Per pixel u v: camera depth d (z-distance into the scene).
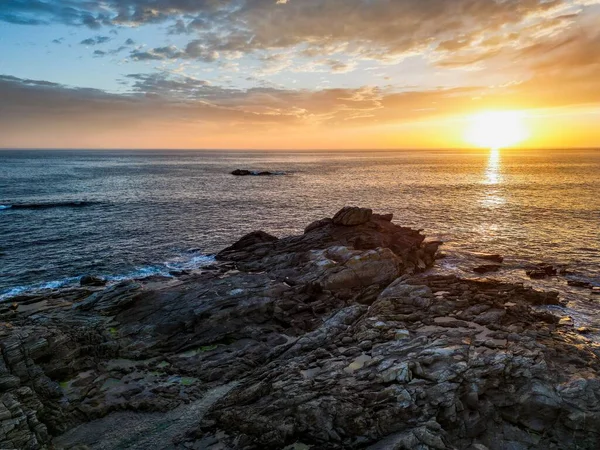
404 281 30.06
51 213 69.00
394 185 115.00
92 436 16.89
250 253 44.03
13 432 15.00
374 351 20.38
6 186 107.31
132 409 18.53
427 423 14.92
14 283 36.81
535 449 14.62
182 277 38.22
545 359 18.61
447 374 17.19
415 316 24.23
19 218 64.25
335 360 19.86
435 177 141.38
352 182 124.69
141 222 63.03
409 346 20.05
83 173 155.75
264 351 23.45
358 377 17.98
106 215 68.12
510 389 16.66
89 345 23.09
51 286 36.31
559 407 15.55
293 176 148.25
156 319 26.83
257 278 34.03
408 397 16.19
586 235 52.94
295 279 33.69
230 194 96.12
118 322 27.05
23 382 18.55
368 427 15.38
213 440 16.27
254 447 15.52
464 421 15.51
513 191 98.25
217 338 24.61
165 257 45.31
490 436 15.24
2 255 44.81
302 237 45.25
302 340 23.27
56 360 20.81
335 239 43.31
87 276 37.62
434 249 43.41
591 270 39.09
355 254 35.75
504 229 57.28
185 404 18.88
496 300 26.59
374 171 174.50
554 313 27.91
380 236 43.22
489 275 38.03
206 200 86.06
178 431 17.06
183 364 22.28
